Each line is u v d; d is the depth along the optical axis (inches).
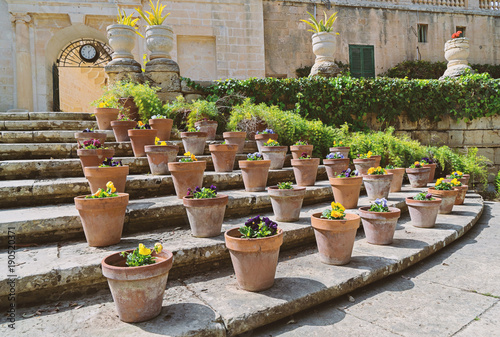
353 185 151.8
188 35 443.5
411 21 530.0
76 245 103.9
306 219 138.9
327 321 83.1
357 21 512.4
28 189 126.6
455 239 146.6
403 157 256.8
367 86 301.0
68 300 84.9
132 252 80.4
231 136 202.5
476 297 93.6
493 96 327.3
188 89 264.7
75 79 546.6
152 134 178.4
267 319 79.0
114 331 69.6
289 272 102.7
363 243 132.0
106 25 425.4
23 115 220.5
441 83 319.3
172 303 82.4
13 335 68.1
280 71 488.4
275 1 487.2
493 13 553.9
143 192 148.6
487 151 335.9
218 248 105.3
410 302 92.0
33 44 413.7
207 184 163.6
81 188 135.9
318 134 244.2
